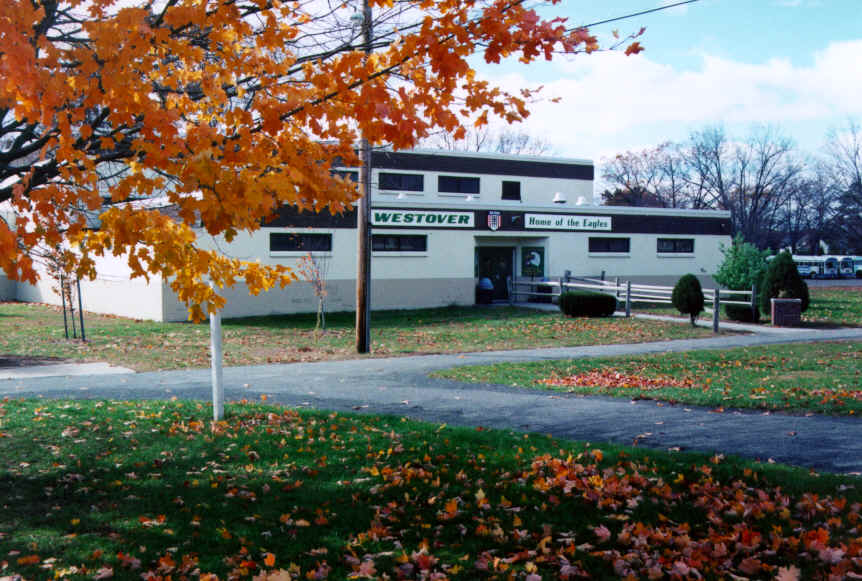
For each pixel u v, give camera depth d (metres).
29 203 3.67
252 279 5.28
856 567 4.25
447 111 3.87
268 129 3.75
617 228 33.19
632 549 4.68
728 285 26.25
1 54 3.23
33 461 6.80
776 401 9.68
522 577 4.29
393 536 4.96
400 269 28.44
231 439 7.61
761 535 4.79
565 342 18.64
